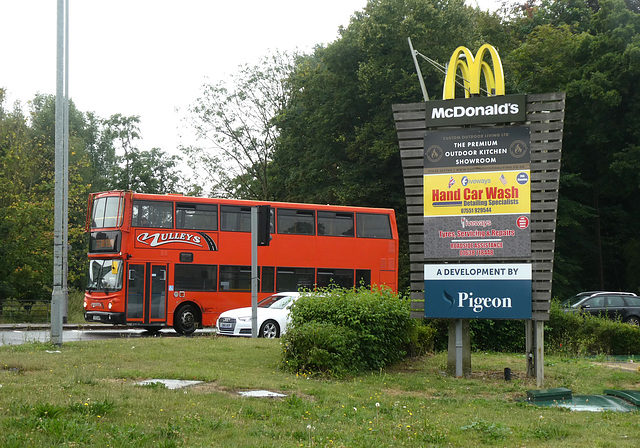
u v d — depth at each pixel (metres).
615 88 37.28
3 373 11.89
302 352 13.95
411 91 35.16
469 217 14.37
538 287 14.01
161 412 8.85
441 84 35.12
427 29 35.47
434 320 18.78
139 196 24.36
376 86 36.22
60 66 18.20
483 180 14.32
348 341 14.16
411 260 14.74
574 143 41.44
